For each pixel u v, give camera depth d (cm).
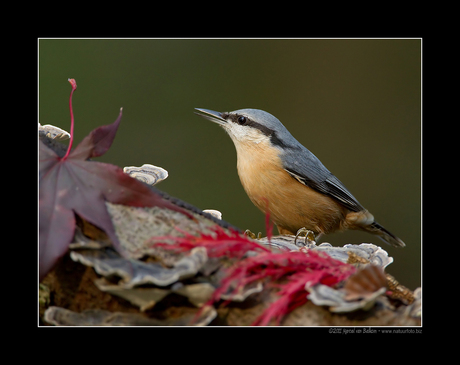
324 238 1433
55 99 1348
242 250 358
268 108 1598
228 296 335
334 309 326
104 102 1398
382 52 1669
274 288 356
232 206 1415
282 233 862
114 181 363
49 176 354
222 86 1553
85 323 347
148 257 342
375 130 1638
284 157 788
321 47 1639
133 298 329
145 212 364
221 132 1469
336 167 1600
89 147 371
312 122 1634
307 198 792
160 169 634
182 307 346
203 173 1439
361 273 334
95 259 324
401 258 1459
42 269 318
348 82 1684
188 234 360
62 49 1394
